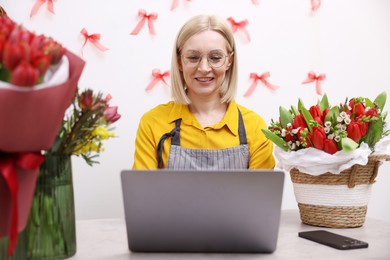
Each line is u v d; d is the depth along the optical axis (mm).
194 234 1063
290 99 2684
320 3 2717
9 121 829
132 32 2424
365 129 1404
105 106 1067
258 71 2621
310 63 2715
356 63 2807
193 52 1920
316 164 1387
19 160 883
